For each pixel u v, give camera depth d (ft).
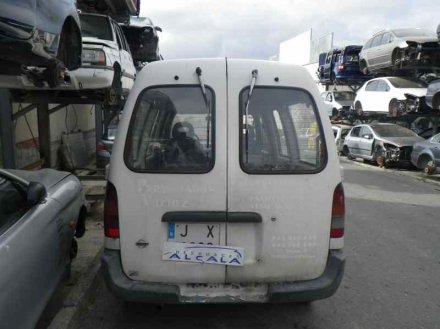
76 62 16.46
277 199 10.34
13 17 10.50
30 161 29.81
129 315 12.64
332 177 10.64
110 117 35.78
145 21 48.21
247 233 10.39
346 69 72.95
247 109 10.36
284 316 12.71
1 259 8.39
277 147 10.41
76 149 39.42
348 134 59.67
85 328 11.93
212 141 10.25
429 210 28.07
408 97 51.16
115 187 10.26
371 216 26.04
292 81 10.65
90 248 17.43
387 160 48.37
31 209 10.84
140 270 10.37
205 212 10.20
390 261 17.80
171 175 10.15
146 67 10.62
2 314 8.01
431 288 15.06
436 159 39.75
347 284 15.26
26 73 14.01
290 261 10.55
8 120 21.39
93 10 34.86
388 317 12.82
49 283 11.02
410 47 51.72
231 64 10.58
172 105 10.36
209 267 10.38
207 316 12.60
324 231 10.64
